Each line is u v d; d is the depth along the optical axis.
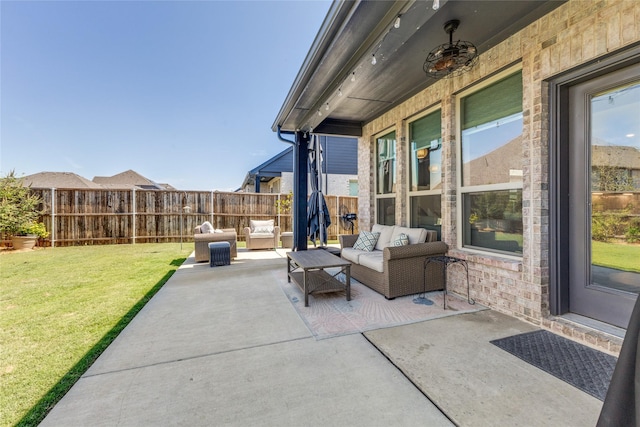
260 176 14.57
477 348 2.56
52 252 8.16
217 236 6.88
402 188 5.33
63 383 2.13
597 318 2.75
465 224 4.11
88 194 9.62
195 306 3.76
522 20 3.07
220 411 1.84
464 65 3.30
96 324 3.19
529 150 3.05
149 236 10.23
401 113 5.30
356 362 2.38
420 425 1.69
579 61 2.60
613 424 1.01
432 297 3.98
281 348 2.63
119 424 1.73
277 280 5.06
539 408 1.80
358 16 2.78
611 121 2.62
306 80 4.25
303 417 1.77
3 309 3.65
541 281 2.95
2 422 1.76
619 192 2.59
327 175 14.75
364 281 4.62
